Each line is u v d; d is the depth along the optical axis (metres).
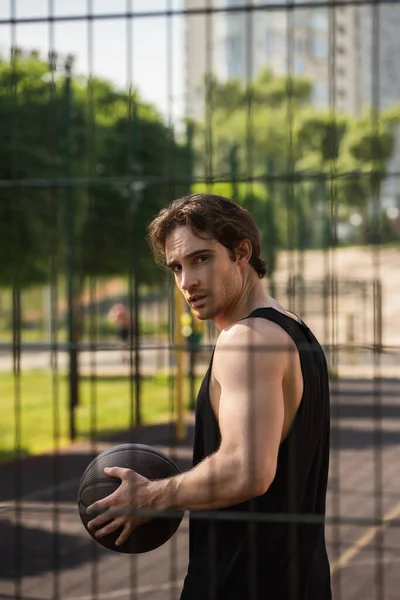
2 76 11.31
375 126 2.85
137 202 16.55
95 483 3.03
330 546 7.95
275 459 2.74
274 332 2.84
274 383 2.77
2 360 27.11
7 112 12.05
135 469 3.08
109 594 6.78
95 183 3.25
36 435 13.88
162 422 14.80
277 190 23.53
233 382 2.77
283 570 2.94
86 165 15.83
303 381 2.90
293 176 3.00
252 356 2.78
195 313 3.05
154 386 19.22
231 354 2.80
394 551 7.79
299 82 43.53
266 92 40.38
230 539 2.98
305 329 3.04
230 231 2.99
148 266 17.41
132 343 2.95
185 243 3.00
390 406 17.59
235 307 3.06
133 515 2.93
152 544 2.99
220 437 2.93
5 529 8.59
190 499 2.79
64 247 15.11
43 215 14.51
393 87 43.81
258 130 38.81
